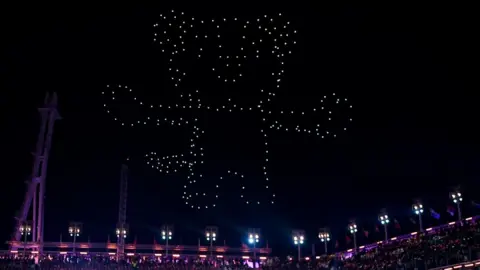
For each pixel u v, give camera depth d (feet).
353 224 284.61
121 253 272.31
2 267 218.18
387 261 223.10
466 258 198.49
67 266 233.35
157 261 252.01
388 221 273.33
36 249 267.39
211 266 251.60
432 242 222.07
